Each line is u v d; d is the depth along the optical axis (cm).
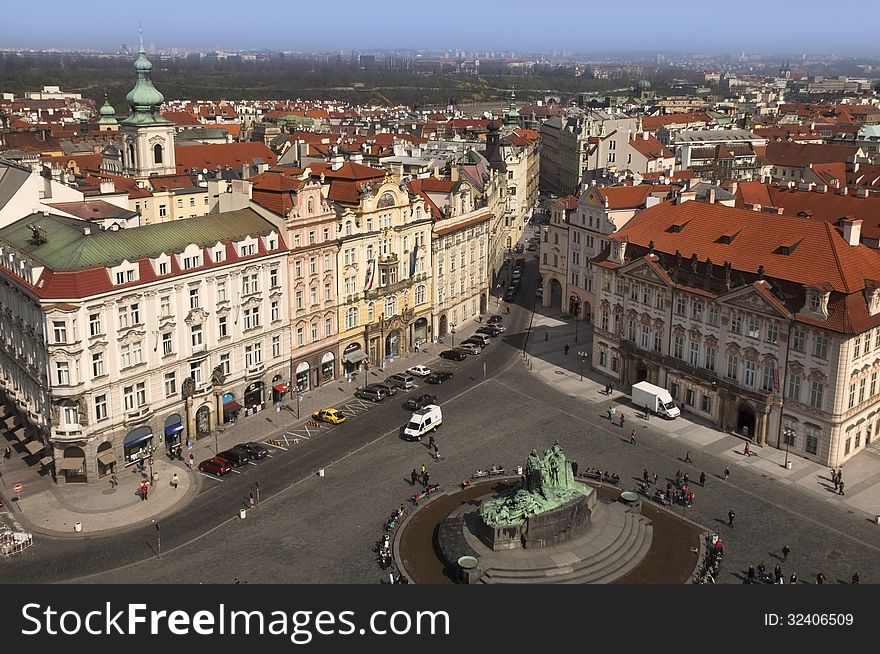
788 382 11706
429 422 12462
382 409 13438
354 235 14375
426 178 18325
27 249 11400
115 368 11044
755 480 11088
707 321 12712
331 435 12475
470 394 14075
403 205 15375
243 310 12694
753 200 17938
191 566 9100
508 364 15562
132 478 11188
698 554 9231
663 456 11775
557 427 12738
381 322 15250
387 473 11244
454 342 16875
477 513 9800
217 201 14412
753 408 12119
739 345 12256
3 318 11806
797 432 11712
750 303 11906
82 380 10688
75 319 10444
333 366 14625
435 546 9444
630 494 10181
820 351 11206
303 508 10350
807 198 17512
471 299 18162
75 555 9375
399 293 15688
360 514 10194
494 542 8988
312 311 13912
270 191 13225
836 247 11550
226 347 12556
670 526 9881
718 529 9838
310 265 13650
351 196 14600
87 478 11044
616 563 8931
